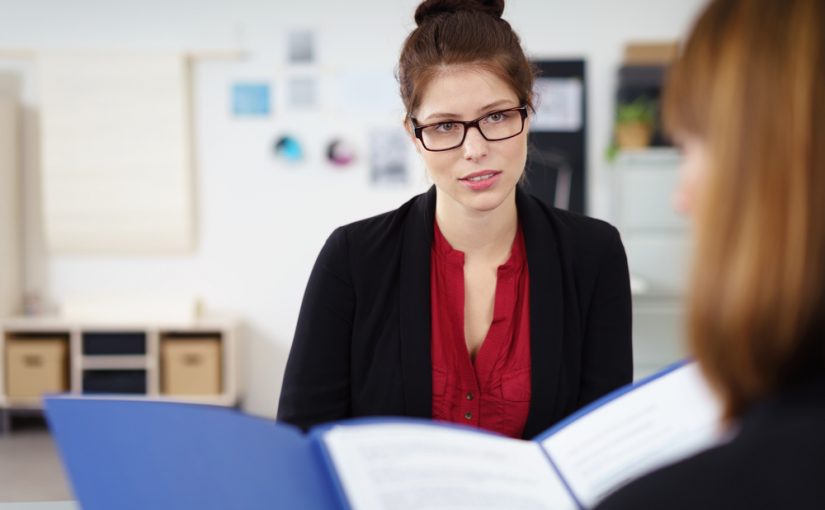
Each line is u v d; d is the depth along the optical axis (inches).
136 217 188.4
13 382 178.5
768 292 17.0
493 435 31.2
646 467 29.5
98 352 179.3
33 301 189.6
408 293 42.8
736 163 17.6
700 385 31.2
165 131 187.2
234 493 27.5
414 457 27.8
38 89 190.2
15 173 187.2
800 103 17.0
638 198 177.8
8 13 187.2
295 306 193.0
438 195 43.2
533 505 27.8
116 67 186.2
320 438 26.9
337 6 189.3
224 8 188.7
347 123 191.2
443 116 38.7
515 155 39.2
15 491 142.6
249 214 192.1
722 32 18.7
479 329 43.6
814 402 16.9
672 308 178.5
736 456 16.3
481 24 38.8
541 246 43.1
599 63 188.7
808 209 16.8
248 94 190.1
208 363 179.6
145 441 28.6
